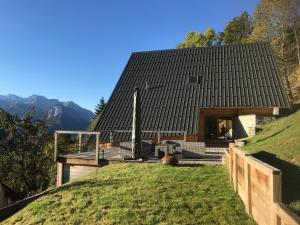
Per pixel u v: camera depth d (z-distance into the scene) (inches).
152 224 261.9
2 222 302.4
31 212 309.1
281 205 187.0
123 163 480.7
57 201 328.8
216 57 996.6
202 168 432.5
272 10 1402.6
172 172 409.4
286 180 289.9
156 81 951.0
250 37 1647.4
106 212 289.6
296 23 1370.6
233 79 882.1
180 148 575.2
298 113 669.9
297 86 1262.3
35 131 1060.5
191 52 1054.4
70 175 514.6
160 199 311.0
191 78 920.9
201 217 269.4
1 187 513.0
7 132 1011.9
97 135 495.5
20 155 986.7
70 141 1086.4
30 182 976.3
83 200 322.0
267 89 819.4
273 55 940.0
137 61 1071.6
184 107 831.1
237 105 787.4
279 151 390.9
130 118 836.0
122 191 339.0
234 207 284.0
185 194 323.0
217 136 923.4
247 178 266.1
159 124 797.9
